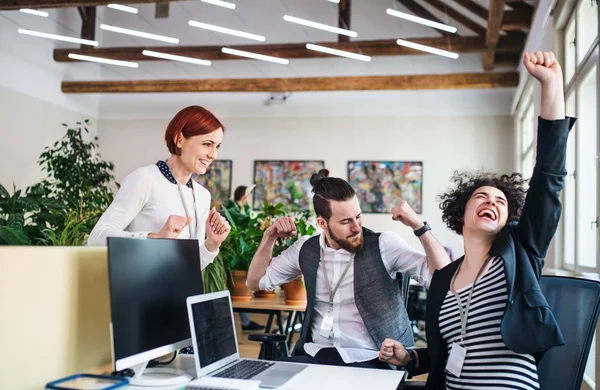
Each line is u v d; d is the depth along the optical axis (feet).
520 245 5.75
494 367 5.52
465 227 6.08
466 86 29.73
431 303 6.20
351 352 7.12
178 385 4.99
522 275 5.53
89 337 5.26
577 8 15.34
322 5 32.42
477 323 5.69
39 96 30.42
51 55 31.40
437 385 6.04
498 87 29.48
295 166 32.60
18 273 4.39
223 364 5.70
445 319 6.00
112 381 4.67
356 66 32.19
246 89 31.63
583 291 5.97
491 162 30.73
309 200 32.22
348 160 32.09
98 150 34.55
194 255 6.01
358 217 7.34
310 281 7.63
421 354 6.63
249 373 5.54
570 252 16.80
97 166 28.55
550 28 17.90
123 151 34.42
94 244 6.38
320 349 7.32
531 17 24.29
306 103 32.83
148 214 6.87
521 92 26.05
